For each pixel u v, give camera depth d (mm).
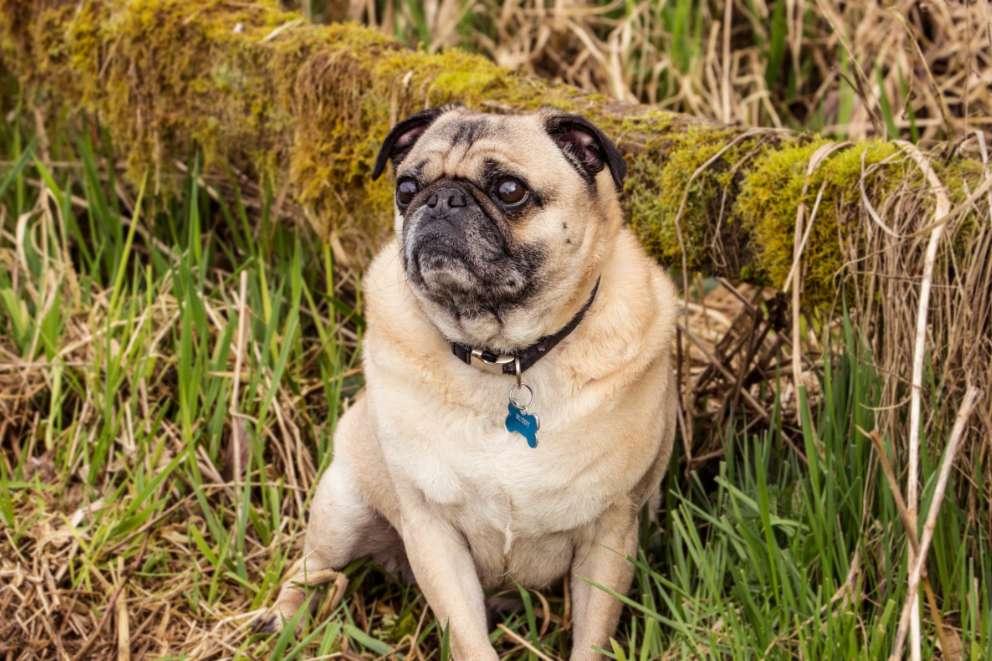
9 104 2043
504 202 1439
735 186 1572
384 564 1640
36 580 1560
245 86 1801
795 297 1501
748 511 1547
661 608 1555
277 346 1752
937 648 1438
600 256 1469
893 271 1461
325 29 1791
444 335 1462
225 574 1586
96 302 1791
